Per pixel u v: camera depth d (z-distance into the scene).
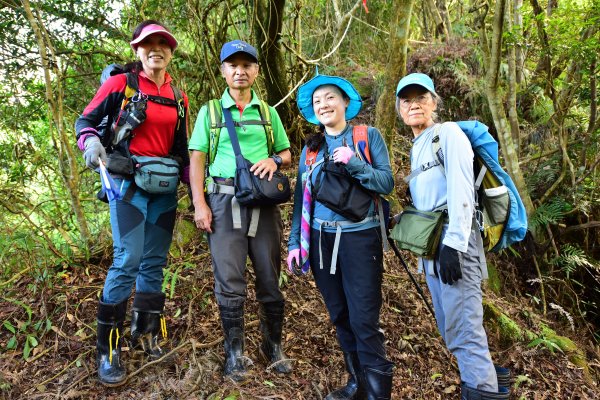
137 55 2.33
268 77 4.54
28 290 3.02
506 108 5.15
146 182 2.26
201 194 2.30
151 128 2.33
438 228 2.12
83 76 4.20
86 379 2.37
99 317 2.32
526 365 3.15
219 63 4.24
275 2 3.98
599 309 4.46
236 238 2.29
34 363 2.49
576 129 4.70
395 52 3.48
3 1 3.71
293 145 4.92
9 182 3.96
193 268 3.30
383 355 2.21
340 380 2.57
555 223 4.21
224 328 2.35
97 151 2.10
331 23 6.09
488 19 5.15
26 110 4.09
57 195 4.36
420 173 2.20
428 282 2.29
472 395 2.07
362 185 2.15
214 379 2.35
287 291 3.24
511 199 2.19
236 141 2.27
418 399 2.64
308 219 2.29
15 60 3.98
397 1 3.37
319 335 2.90
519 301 4.11
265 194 2.21
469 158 2.04
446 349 3.05
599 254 4.69
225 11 4.32
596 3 3.55
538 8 4.08
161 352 2.52
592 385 3.15
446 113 5.36
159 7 4.27
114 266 2.29
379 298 2.21
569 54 3.93
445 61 5.47
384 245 2.22
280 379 2.45
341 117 2.26
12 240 3.24
